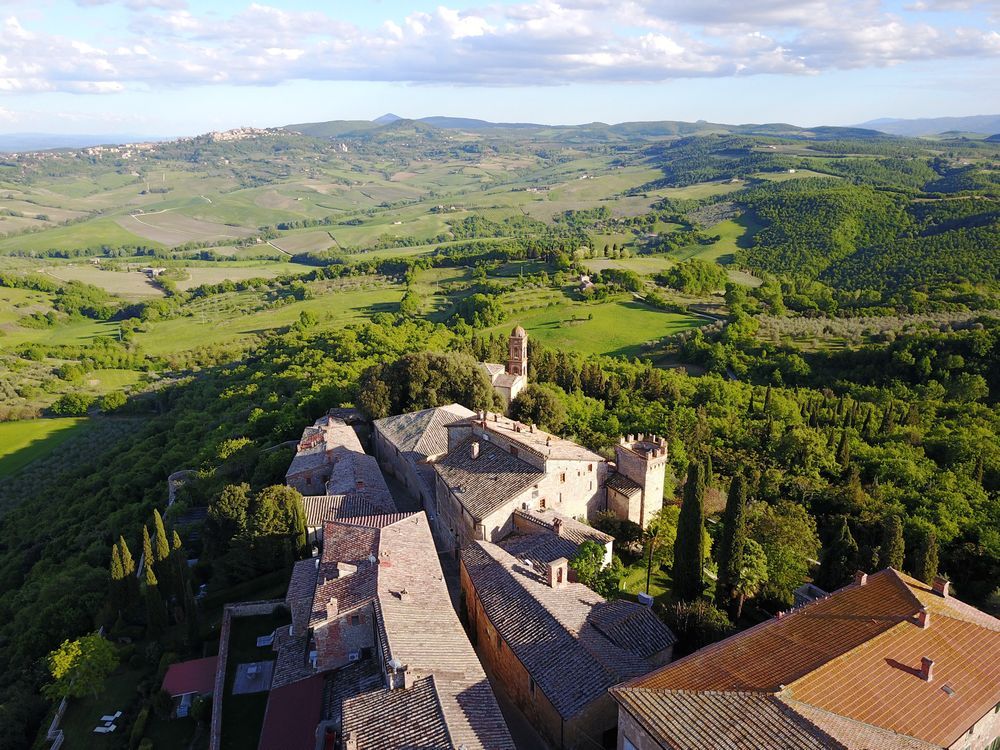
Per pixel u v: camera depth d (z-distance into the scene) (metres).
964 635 35.97
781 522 62.25
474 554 52.62
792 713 28.92
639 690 32.81
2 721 51.19
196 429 125.00
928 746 29.00
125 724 49.03
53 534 102.69
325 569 50.09
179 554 59.50
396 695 36.38
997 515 73.50
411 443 77.06
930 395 129.75
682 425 100.69
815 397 131.38
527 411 97.25
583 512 65.38
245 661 51.44
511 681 43.25
